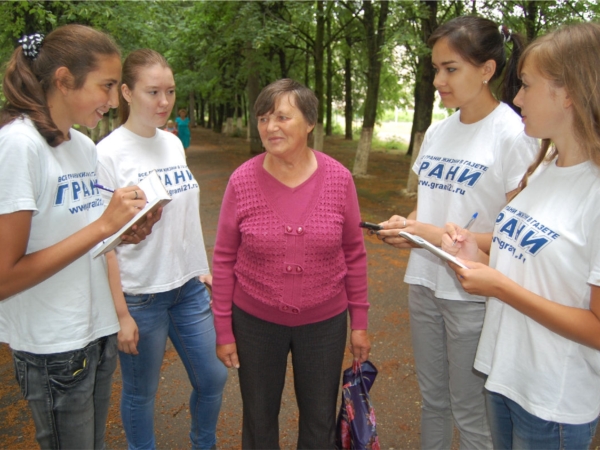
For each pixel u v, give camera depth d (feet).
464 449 7.26
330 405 6.79
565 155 4.88
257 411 6.82
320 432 6.82
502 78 6.69
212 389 8.02
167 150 7.64
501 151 6.38
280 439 9.32
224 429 9.52
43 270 4.86
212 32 39.99
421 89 31.99
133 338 6.92
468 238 6.02
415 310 7.60
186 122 56.80
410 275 7.47
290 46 48.93
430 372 7.63
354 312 7.00
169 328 7.89
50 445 5.56
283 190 6.18
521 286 4.99
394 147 71.82
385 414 10.11
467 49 6.19
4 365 11.44
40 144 5.00
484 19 6.37
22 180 4.76
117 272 6.89
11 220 4.71
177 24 39.63
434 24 27.37
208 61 44.62
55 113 5.31
